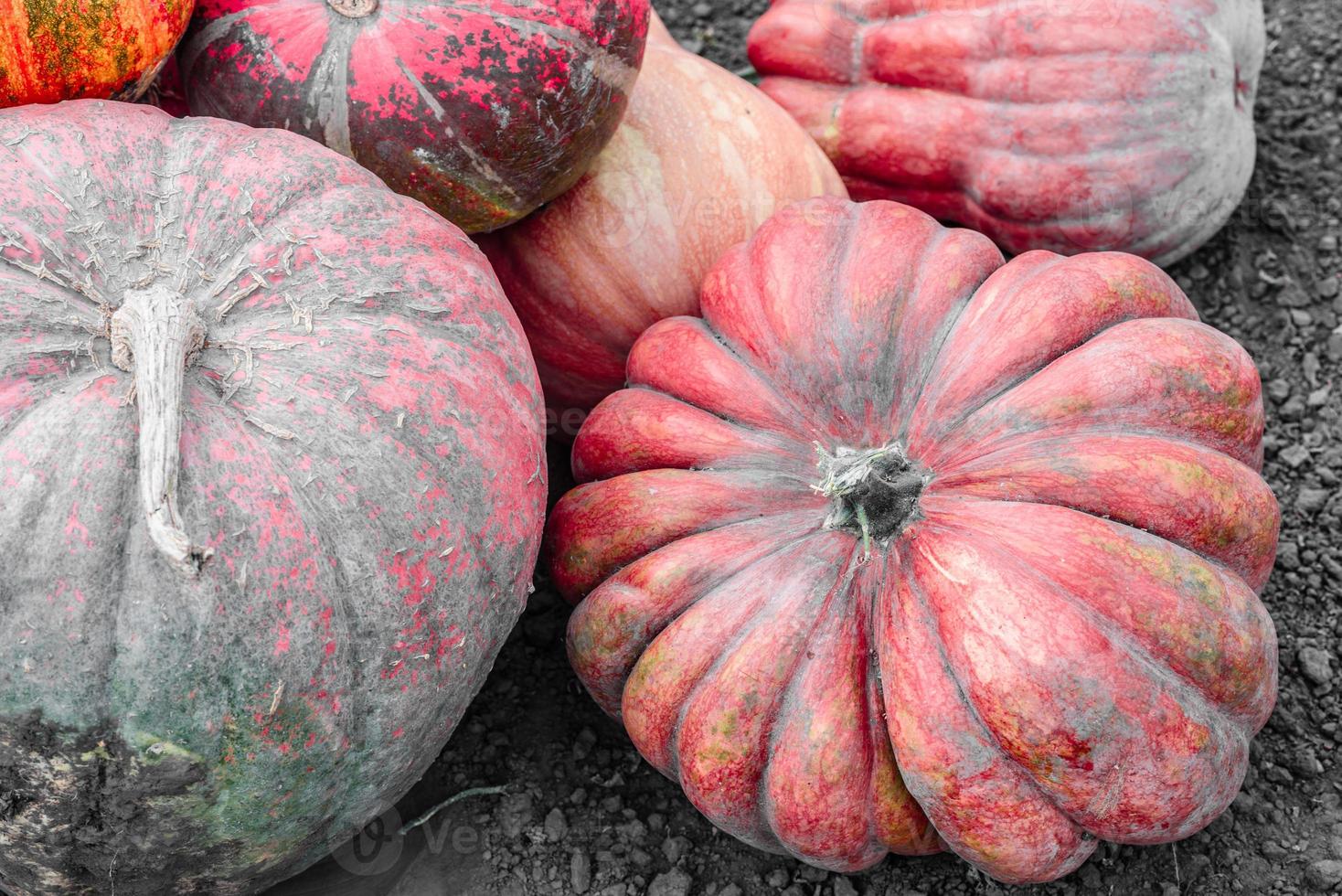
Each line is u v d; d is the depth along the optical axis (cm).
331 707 88
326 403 88
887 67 120
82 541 84
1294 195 130
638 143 111
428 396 90
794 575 96
